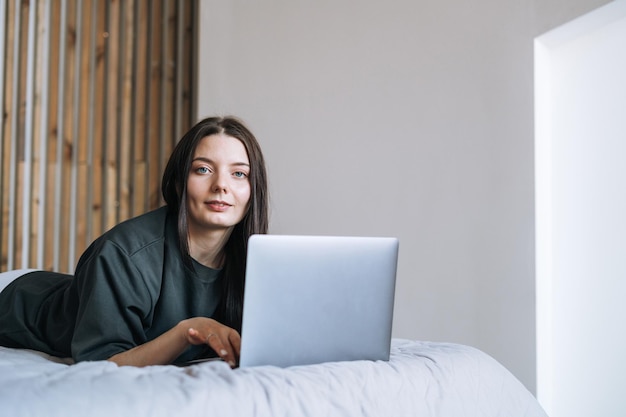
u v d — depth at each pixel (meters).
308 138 3.86
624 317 2.68
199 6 4.30
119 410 1.08
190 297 1.67
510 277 2.90
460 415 1.42
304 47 3.92
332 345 1.40
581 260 2.82
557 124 2.92
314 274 1.35
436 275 3.21
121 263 1.53
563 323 2.87
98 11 4.16
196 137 1.61
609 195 2.73
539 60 2.87
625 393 2.67
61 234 4.04
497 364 1.63
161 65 4.29
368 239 1.41
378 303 1.44
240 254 1.70
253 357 1.31
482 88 3.07
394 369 1.41
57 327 1.74
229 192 1.60
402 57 3.46
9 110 3.96
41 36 4.03
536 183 2.83
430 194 3.27
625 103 2.69
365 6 3.66
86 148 4.11
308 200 3.83
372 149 3.56
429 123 3.31
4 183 3.94
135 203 4.18
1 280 2.04
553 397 2.89
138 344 1.56
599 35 2.78
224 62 4.22
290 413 1.20
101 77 4.14
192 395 1.14
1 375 1.16
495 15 3.03
